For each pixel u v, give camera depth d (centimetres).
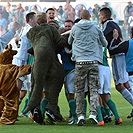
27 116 2736
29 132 2233
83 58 2411
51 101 2477
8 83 2511
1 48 6334
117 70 2633
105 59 2572
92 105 2403
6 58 2556
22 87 2888
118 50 2609
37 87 2411
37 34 2491
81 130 2302
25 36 2811
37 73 2416
